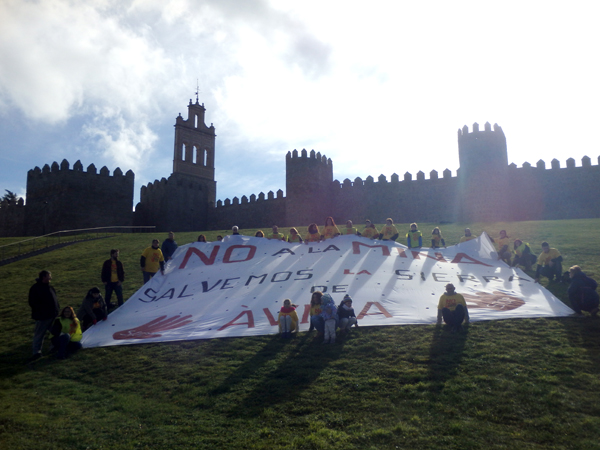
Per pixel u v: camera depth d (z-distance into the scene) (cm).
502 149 4662
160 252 1584
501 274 1421
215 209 6538
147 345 1089
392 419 686
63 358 1056
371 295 1260
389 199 5297
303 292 1313
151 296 1427
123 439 682
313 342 1035
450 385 774
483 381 780
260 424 702
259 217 6025
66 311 1107
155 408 779
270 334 1097
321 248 1638
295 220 5381
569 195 4597
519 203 4744
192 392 830
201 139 7981
